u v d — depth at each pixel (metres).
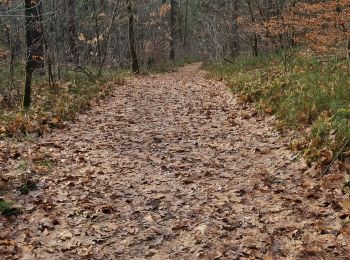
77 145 5.32
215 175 4.33
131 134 5.92
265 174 4.24
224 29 17.16
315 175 4.01
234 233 3.12
